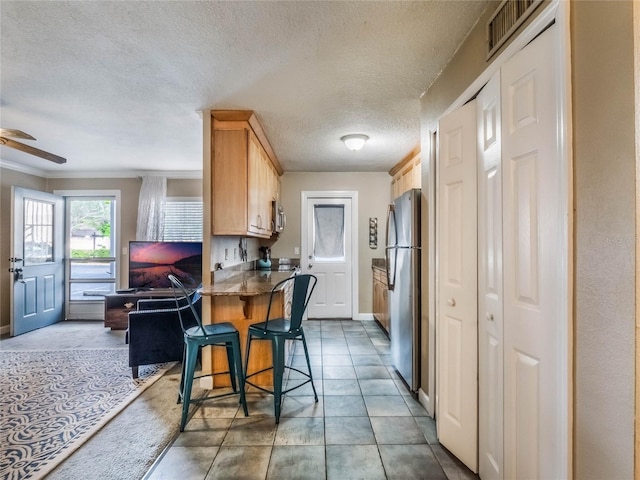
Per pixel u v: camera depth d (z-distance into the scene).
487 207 1.55
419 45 1.84
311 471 1.71
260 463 1.77
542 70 1.17
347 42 1.81
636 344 0.82
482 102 1.60
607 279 0.90
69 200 5.21
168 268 4.65
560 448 1.06
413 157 3.92
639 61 0.81
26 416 2.24
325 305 5.17
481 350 1.63
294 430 2.09
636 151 0.82
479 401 1.65
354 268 5.11
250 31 1.71
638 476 0.82
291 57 1.96
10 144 2.61
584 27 0.97
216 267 3.00
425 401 2.37
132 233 5.14
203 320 2.74
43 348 3.73
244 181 2.80
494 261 1.49
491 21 1.51
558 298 1.07
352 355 3.50
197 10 1.55
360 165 4.70
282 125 3.08
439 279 1.97
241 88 2.35
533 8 1.20
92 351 3.61
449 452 1.86
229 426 2.13
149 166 4.74
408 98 2.50
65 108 2.67
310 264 5.14
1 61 1.97
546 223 1.15
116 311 4.40
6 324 4.39
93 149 3.88
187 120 2.95
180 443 1.95
